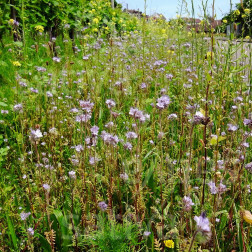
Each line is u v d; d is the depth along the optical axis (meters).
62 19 6.79
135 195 1.89
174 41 6.96
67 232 1.77
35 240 1.89
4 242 1.85
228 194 2.18
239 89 3.92
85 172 2.14
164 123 2.81
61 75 4.44
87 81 4.02
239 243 1.63
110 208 1.94
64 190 2.22
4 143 3.01
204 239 1.04
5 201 2.03
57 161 2.67
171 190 1.95
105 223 1.84
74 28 7.42
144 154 2.51
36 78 3.64
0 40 5.36
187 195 1.67
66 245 1.75
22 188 2.31
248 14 2.55
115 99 3.57
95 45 5.11
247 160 2.18
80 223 1.88
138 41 6.91
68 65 4.50
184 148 2.54
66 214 1.91
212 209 1.64
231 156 2.21
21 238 1.88
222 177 1.79
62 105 3.77
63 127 3.31
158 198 1.96
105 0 10.79
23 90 3.54
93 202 2.02
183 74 4.13
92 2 8.98
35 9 6.52
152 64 5.31
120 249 1.60
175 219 1.93
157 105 1.83
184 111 2.92
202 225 1.04
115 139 2.00
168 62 5.11
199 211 1.77
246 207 1.82
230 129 2.13
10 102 3.63
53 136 2.78
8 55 5.10
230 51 1.70
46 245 1.73
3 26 5.25
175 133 2.91
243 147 1.99
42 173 2.32
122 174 2.10
